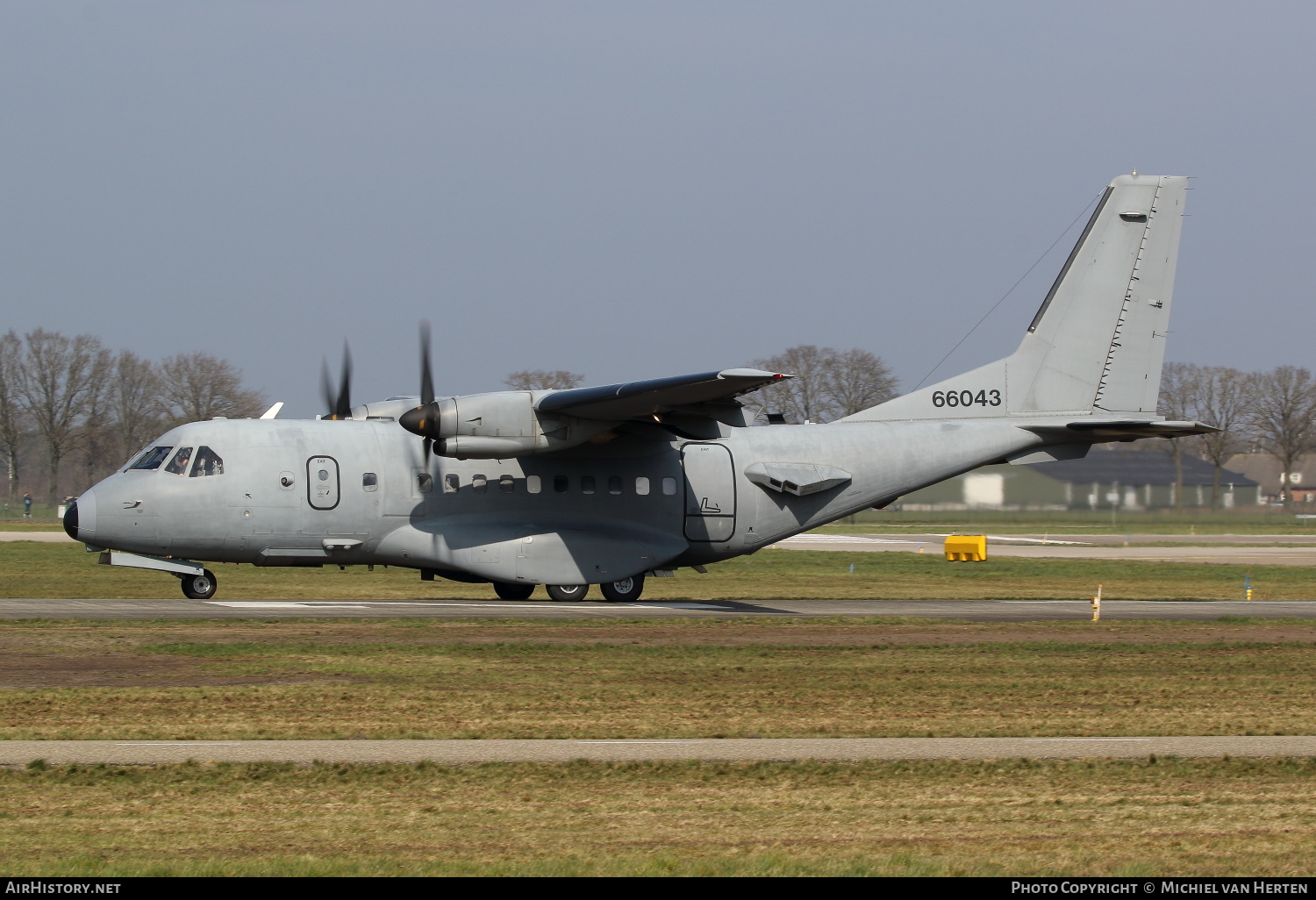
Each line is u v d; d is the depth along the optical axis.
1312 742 44.75
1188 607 97.75
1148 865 30.38
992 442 100.50
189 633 66.94
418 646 64.25
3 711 45.69
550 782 37.66
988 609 93.44
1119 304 101.06
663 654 64.06
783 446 98.94
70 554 153.00
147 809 34.00
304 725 45.00
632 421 88.75
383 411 98.75
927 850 31.25
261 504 87.50
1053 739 44.81
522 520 92.62
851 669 60.41
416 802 35.16
